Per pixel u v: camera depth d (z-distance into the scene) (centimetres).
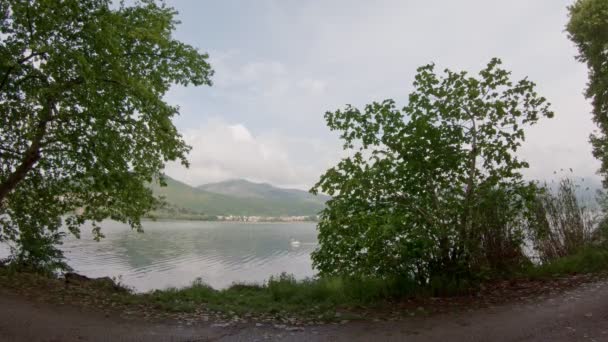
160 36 1202
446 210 793
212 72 1551
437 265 801
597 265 873
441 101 846
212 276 4575
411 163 809
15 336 502
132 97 1189
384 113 847
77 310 682
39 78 1066
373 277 841
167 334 546
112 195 1398
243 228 18400
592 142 1952
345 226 802
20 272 1166
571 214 1034
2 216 1384
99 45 1017
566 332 479
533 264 947
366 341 502
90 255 6031
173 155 1349
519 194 815
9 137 1285
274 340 521
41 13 1009
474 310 630
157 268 5078
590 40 1856
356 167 851
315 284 953
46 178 1399
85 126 1162
